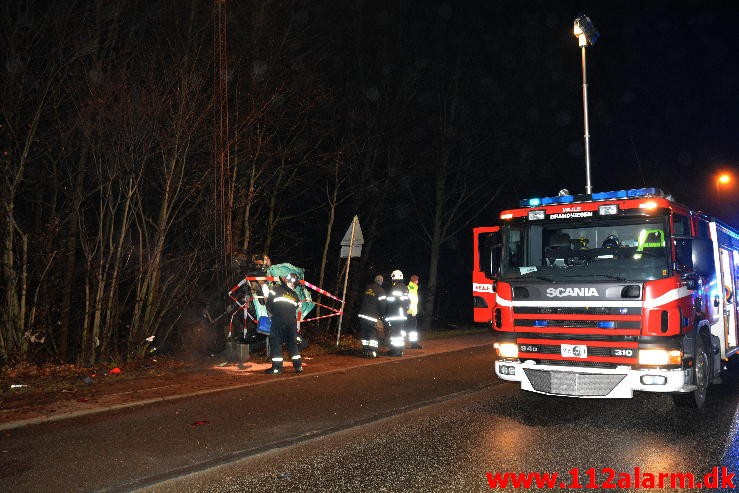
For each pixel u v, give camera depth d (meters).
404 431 7.12
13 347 11.48
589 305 7.36
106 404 8.27
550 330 7.56
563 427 7.26
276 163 17.50
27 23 11.38
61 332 12.45
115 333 12.38
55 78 11.73
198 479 5.56
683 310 7.21
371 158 20.66
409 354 13.74
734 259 10.62
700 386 7.96
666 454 6.14
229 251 12.37
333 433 7.04
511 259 8.20
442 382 10.16
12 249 11.56
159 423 7.42
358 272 20.98
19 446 6.49
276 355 10.88
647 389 7.02
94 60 11.76
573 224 8.01
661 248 7.34
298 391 9.35
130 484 5.43
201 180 12.83
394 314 13.38
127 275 12.59
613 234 7.85
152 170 13.12
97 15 11.82
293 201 20.16
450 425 7.39
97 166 11.92
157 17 13.09
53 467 5.84
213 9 12.86
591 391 7.26
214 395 9.04
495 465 5.87
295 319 11.03
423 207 24.09
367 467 5.86
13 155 11.55
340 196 20.84
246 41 14.75
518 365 7.76
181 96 12.15
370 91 20.00
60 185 12.19
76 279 12.68
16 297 11.51
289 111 16.31
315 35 16.58
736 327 10.38
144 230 12.88
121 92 11.59
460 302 28.77
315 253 21.59
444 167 23.31
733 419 7.53
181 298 13.28
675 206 7.70
